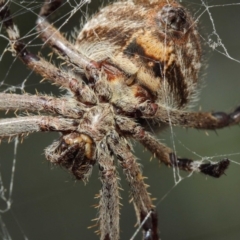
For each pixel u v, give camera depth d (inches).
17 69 8.1
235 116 6.3
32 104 6.2
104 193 6.2
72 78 6.2
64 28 7.2
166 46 6.2
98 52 6.2
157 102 6.2
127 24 6.2
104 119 6.2
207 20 7.7
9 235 8.1
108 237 6.1
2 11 6.2
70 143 6.1
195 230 8.1
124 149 6.2
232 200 8.1
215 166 6.3
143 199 6.2
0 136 6.1
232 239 8.0
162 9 6.2
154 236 6.2
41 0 7.3
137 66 6.2
